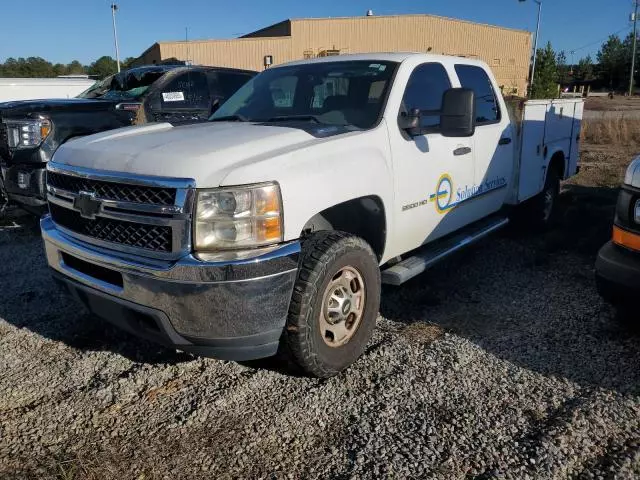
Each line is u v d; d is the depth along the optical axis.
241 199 2.85
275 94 4.57
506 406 3.17
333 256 3.20
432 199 4.32
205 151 3.05
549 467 2.67
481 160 4.96
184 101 8.15
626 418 3.03
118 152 3.23
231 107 4.72
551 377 3.46
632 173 3.66
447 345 3.88
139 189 3.00
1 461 2.77
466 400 3.23
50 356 3.79
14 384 3.45
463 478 2.62
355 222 3.83
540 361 3.66
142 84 8.25
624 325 4.14
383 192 3.73
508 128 5.45
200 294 2.80
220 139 3.32
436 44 42.88
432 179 4.27
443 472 2.65
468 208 4.91
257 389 3.38
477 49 45.84
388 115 3.92
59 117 6.54
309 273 3.11
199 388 3.40
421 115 4.09
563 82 79.50
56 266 3.55
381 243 3.90
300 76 4.55
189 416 3.11
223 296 2.81
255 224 2.89
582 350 3.79
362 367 3.60
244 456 2.80
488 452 2.79
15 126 6.31
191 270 2.80
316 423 3.05
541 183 6.29
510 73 49.16
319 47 39.84
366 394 3.30
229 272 2.80
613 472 2.63
